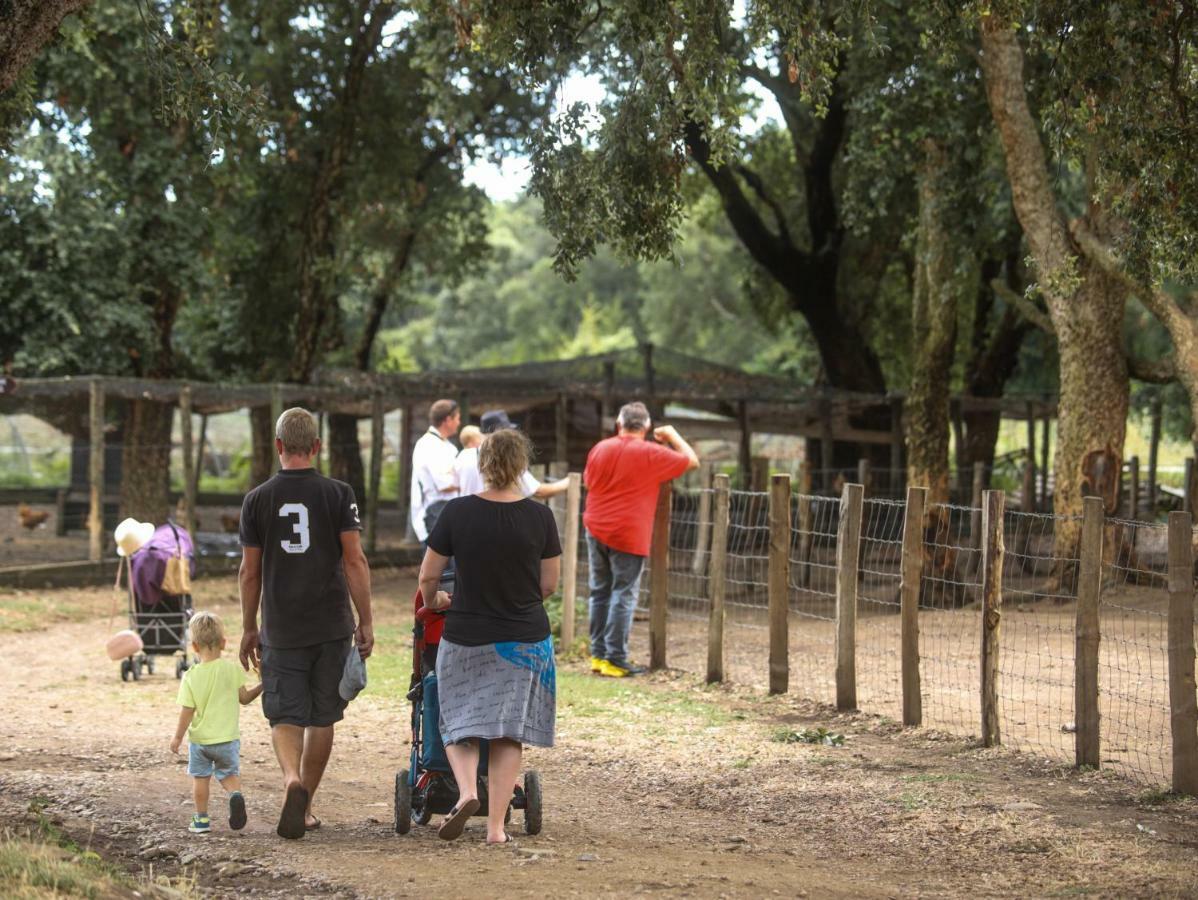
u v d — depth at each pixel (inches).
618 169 416.2
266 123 374.0
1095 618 304.0
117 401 1034.1
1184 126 385.1
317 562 236.7
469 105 948.6
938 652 490.6
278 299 1171.3
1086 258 647.1
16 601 662.5
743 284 1346.0
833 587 738.2
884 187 802.2
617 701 410.6
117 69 844.6
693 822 268.4
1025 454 1135.6
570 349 2586.1
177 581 460.4
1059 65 400.5
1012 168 650.2
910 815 265.1
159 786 282.8
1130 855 232.2
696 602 661.9
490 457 229.5
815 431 1107.3
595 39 517.7
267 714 237.8
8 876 179.2
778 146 1229.1
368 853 227.6
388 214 1078.4
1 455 1509.6
